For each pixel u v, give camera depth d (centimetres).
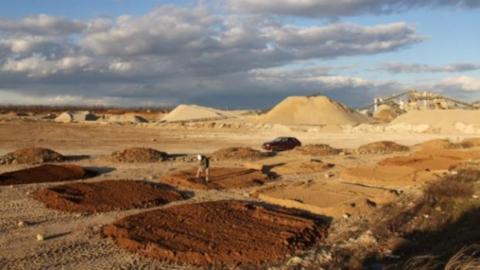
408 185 2061
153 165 2655
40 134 4928
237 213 1530
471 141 3969
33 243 1246
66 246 1224
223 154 3022
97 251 1191
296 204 1689
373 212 1616
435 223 1441
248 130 6147
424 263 1055
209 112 9931
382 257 1148
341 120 8144
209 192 1931
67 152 3362
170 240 1252
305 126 7112
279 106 8844
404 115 7119
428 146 3788
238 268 1101
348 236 1352
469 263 882
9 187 1922
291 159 2989
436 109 7462
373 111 10506
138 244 1207
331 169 2577
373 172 2306
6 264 1098
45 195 1741
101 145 4003
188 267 1100
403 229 1408
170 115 9881
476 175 2059
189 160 2880
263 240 1266
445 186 1828
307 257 1165
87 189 1834
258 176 2253
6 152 3362
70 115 8619
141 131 5706
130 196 1758
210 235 1299
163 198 1770
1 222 1440
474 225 1366
